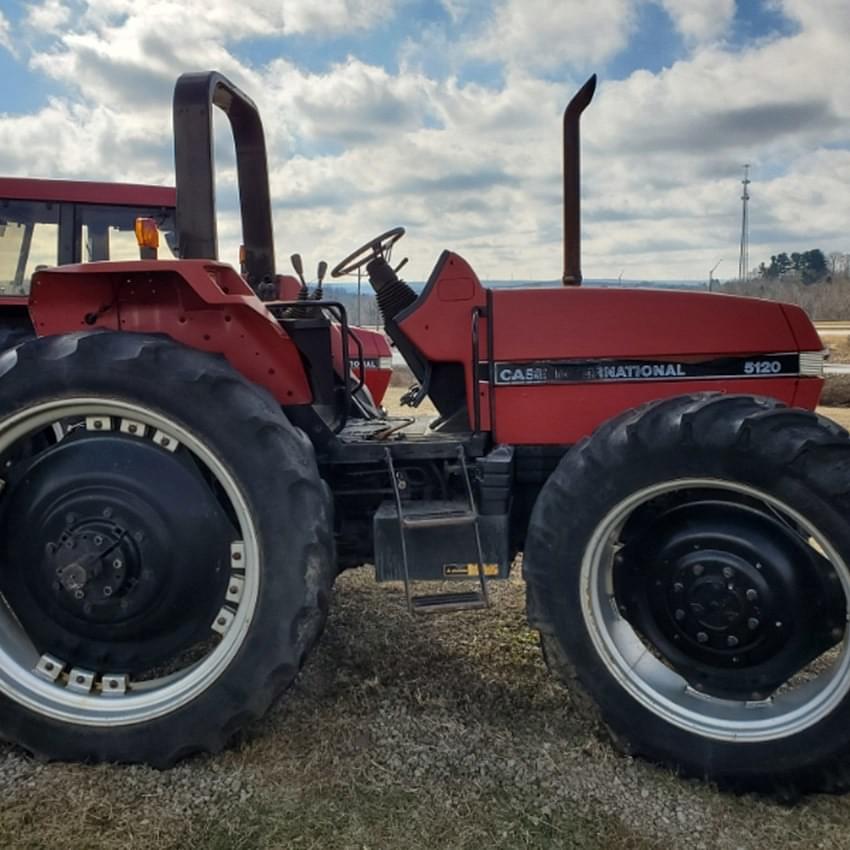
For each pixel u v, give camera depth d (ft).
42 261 18.15
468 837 6.30
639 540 7.67
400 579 7.95
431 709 8.26
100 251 18.24
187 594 7.55
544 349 8.59
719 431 6.82
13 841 6.30
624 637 7.64
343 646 9.78
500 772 7.15
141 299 8.27
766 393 8.43
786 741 6.82
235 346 8.20
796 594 7.06
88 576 7.32
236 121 10.84
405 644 9.87
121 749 7.32
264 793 6.88
